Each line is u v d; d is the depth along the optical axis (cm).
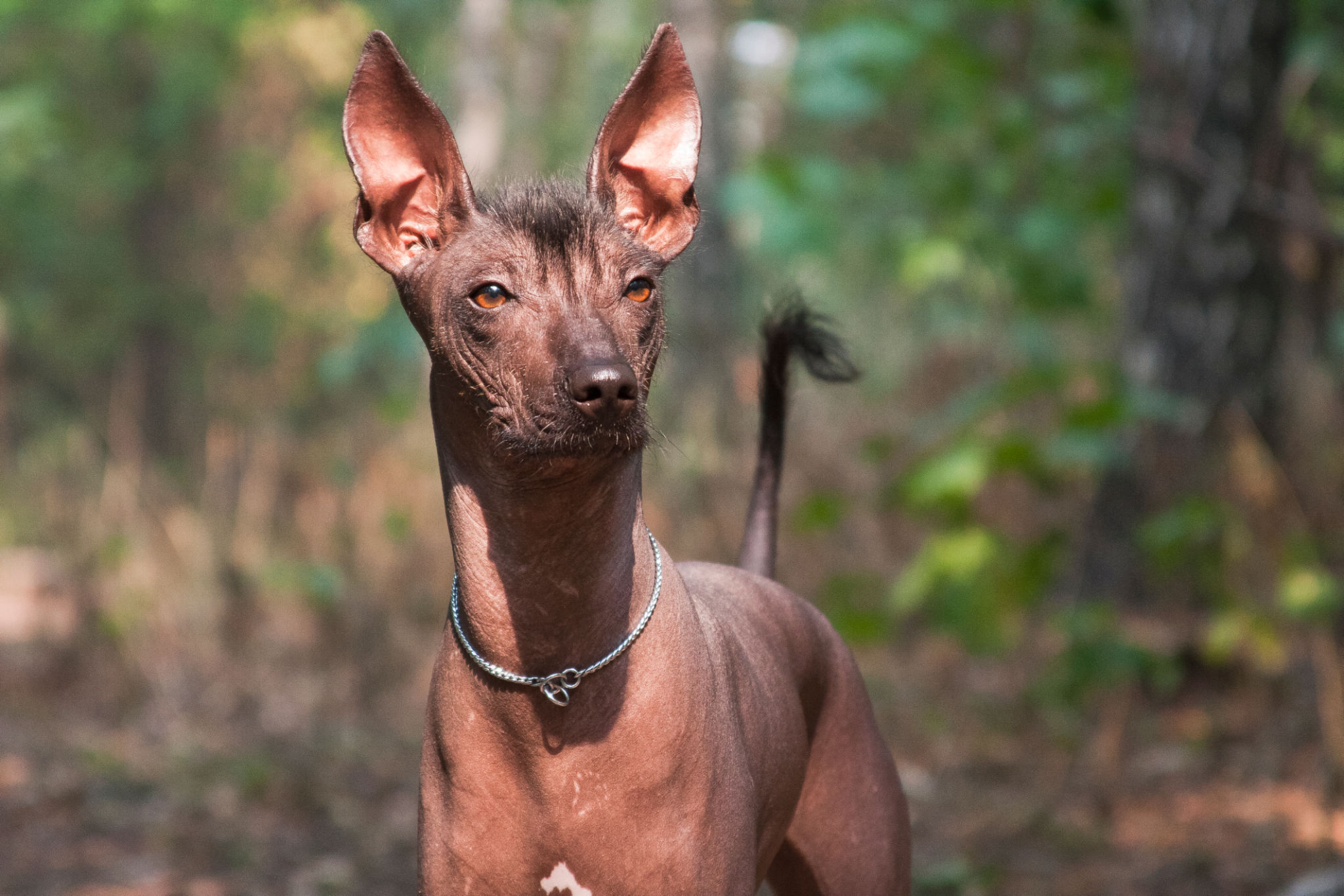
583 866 313
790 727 364
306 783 828
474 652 313
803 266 1087
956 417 811
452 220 306
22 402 2234
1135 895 628
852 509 1101
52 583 1236
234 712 980
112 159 2144
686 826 312
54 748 894
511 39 2375
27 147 1816
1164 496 880
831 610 852
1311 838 674
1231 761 788
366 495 1207
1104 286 1105
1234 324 898
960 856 688
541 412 282
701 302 1395
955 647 1051
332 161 2191
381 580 1139
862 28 894
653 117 329
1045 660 984
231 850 725
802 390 1294
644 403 296
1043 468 791
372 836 755
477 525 308
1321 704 788
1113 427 796
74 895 666
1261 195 813
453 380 300
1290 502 838
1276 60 896
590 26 2614
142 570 1093
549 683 307
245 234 2278
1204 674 893
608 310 293
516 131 2327
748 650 359
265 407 1566
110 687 1019
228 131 2236
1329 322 939
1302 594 749
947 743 862
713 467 1123
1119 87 969
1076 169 988
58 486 1402
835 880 394
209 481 1223
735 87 1800
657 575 320
